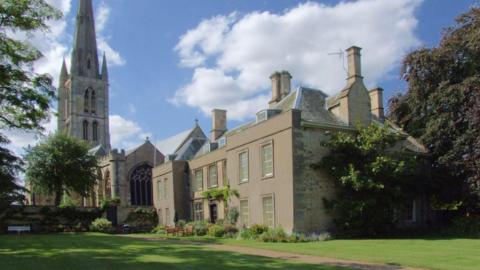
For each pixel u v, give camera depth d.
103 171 62.16
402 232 26.75
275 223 26.44
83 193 53.12
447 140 29.25
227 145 32.50
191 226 32.50
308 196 25.36
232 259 14.45
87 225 44.50
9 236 31.69
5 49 16.97
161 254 16.14
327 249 17.77
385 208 25.52
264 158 28.06
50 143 51.44
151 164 61.50
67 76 95.94
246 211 29.81
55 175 50.62
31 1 17.17
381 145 25.92
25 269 12.41
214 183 37.03
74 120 88.69
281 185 26.05
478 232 25.39
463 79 29.20
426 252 15.91
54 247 19.89
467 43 28.36
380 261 13.56
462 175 28.38
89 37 92.94
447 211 30.19
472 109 26.38
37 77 18.22
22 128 19.03
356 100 28.27
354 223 25.00
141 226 44.81
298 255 15.96
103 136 91.62
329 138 26.52
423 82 31.19
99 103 92.12
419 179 28.12
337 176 25.59
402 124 33.78
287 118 25.88
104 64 94.00
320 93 30.48
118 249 18.45
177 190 42.47
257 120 30.03
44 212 42.78
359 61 28.86
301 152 25.58
